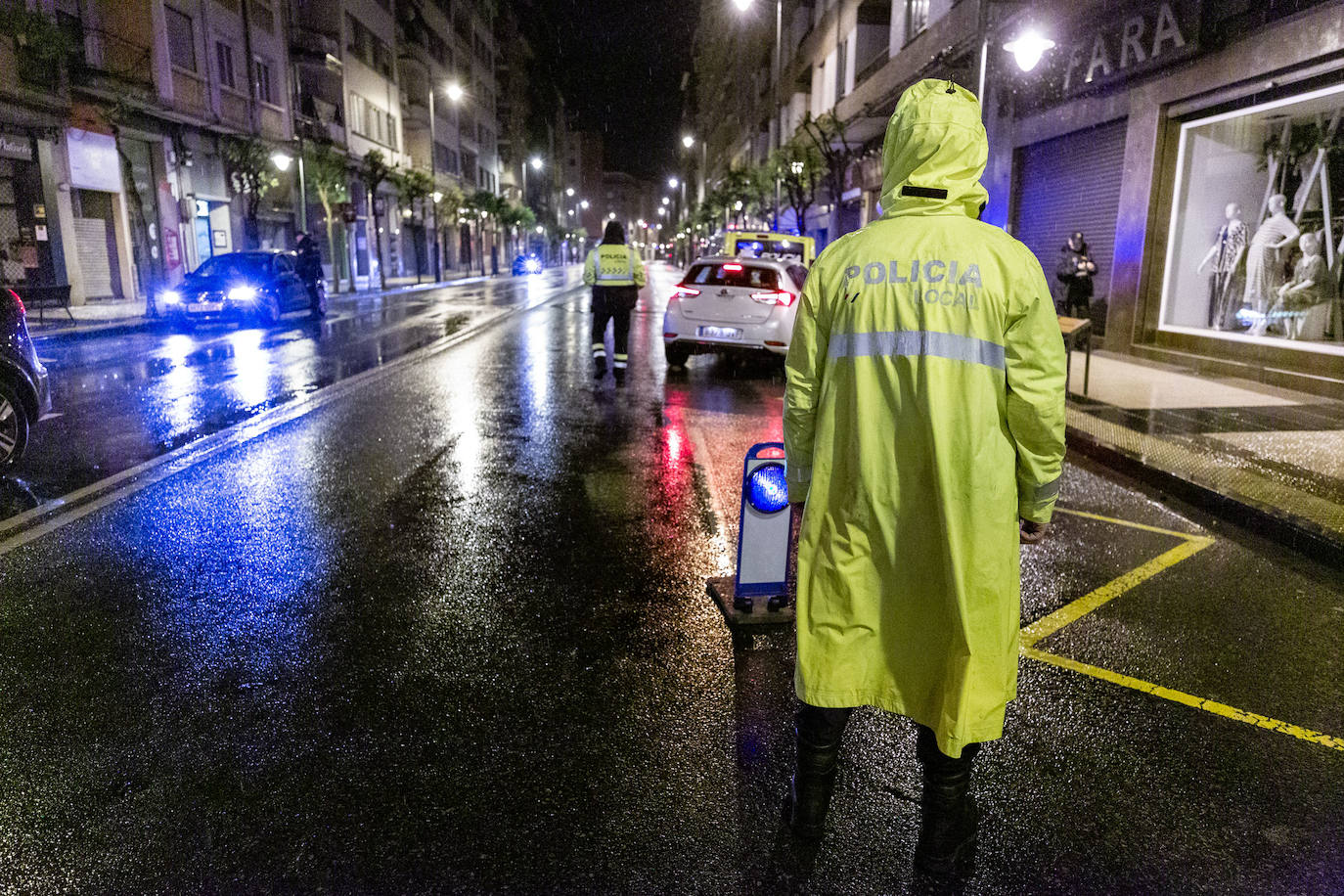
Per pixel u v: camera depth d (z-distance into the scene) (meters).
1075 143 14.94
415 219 54.88
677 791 2.63
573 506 5.64
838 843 2.41
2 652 3.46
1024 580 4.43
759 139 56.66
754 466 3.66
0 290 6.19
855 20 31.38
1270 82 10.02
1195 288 11.87
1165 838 2.44
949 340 1.92
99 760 2.74
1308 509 5.21
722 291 11.74
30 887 2.19
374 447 7.25
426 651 3.53
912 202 2.01
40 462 6.60
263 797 2.57
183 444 7.23
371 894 2.18
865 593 2.10
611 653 3.54
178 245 26.98
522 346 15.40
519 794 2.61
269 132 32.47
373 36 45.38
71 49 19.53
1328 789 2.68
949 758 2.18
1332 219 9.48
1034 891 2.23
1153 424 7.78
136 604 3.96
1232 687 3.32
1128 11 12.73
